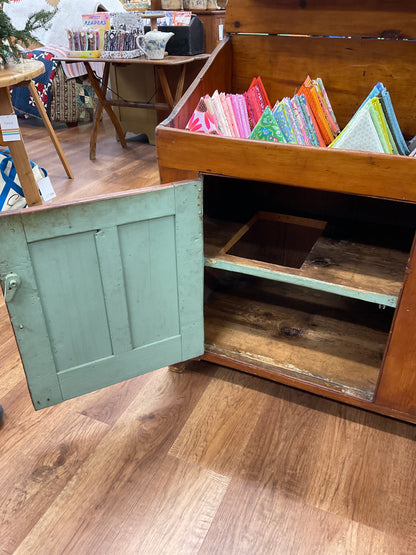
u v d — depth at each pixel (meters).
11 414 1.49
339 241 1.59
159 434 1.42
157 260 1.32
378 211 1.80
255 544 1.12
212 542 1.12
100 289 1.27
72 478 1.28
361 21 1.50
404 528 1.15
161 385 1.61
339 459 1.33
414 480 1.27
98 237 1.19
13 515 1.18
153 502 1.21
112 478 1.28
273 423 1.45
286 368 1.49
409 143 1.48
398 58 1.50
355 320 1.75
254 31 1.64
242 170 1.22
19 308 1.18
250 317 1.76
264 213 1.91
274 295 1.91
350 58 1.57
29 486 1.26
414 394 1.30
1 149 3.80
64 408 1.51
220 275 2.05
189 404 1.52
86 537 1.13
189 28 3.38
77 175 3.39
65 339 1.30
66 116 4.52
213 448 1.37
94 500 1.22
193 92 1.47
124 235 1.23
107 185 3.20
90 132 4.57
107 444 1.38
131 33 3.25
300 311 1.80
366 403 1.38
